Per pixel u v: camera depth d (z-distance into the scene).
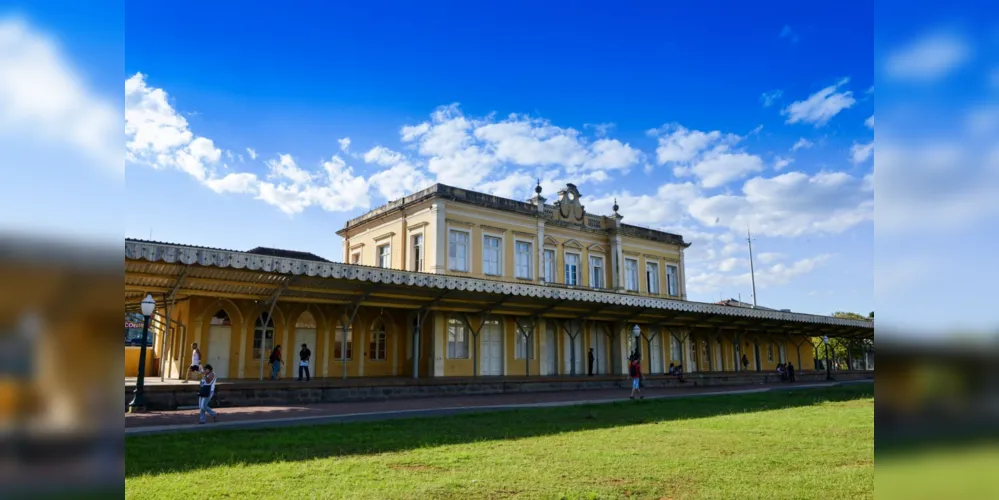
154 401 17.12
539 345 31.64
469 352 28.86
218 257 17.03
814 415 17.02
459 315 28.28
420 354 28.05
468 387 24.56
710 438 12.16
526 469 8.85
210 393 14.27
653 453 10.29
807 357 50.84
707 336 41.19
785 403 21.27
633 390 24.03
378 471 8.70
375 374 27.39
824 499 7.08
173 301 21.98
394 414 16.73
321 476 8.30
